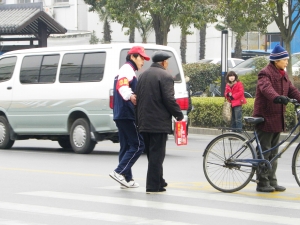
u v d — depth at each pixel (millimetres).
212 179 19188
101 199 17922
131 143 19703
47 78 30422
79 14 98812
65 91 29594
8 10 56594
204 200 17719
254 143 18891
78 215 15797
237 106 35625
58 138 31359
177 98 29328
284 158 28281
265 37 96375
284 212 16141
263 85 18266
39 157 28469
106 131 28391
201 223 14867
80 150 29453
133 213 16016
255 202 17438
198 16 57375
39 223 14945
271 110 18500
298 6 44562
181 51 90312
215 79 59781
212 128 41844
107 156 28859
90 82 28781
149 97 18562
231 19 69125
